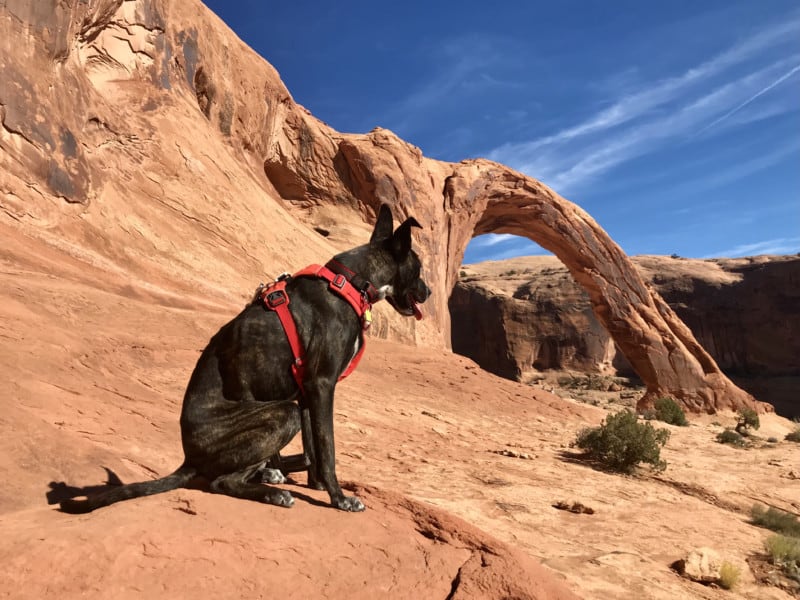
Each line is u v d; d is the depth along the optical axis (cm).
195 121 2616
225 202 2442
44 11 1681
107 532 249
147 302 1514
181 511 285
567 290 9569
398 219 4025
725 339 9706
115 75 2264
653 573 687
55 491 367
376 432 1277
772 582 765
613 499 1094
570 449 1620
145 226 1931
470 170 4722
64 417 566
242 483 325
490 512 845
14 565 223
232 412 324
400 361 2334
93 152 1864
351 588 258
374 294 356
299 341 329
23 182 1490
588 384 8700
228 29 3334
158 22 2522
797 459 2098
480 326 10044
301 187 3912
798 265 9219
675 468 1617
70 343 849
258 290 346
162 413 747
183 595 229
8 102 1490
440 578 274
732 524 1059
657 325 5038
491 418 1917
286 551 271
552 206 5034
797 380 8662
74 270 1408
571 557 698
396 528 321
